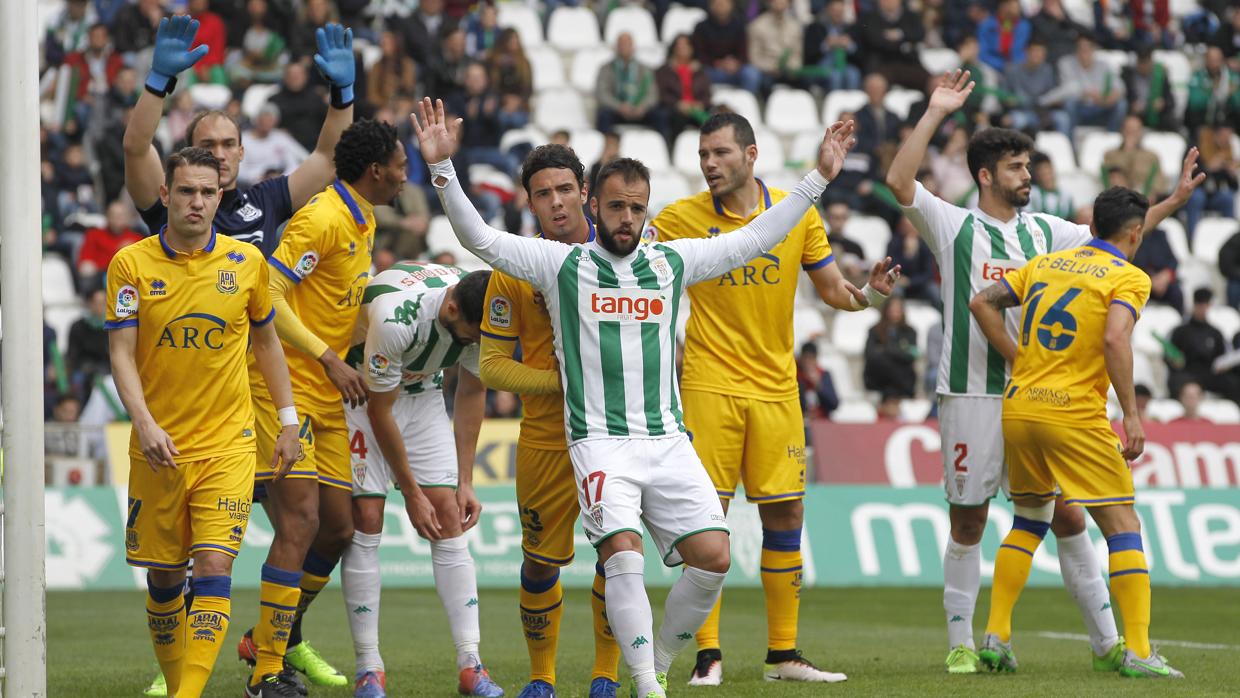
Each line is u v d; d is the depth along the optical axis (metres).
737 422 22.70
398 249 53.75
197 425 18.86
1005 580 23.98
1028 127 63.06
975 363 24.62
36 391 16.75
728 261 19.23
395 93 58.91
